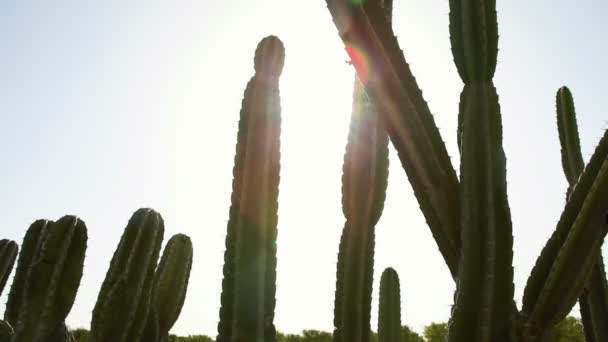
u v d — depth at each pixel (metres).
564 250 2.22
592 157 2.32
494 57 2.48
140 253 3.95
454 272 2.37
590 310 3.55
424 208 2.47
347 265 3.63
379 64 2.52
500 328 2.16
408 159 2.49
